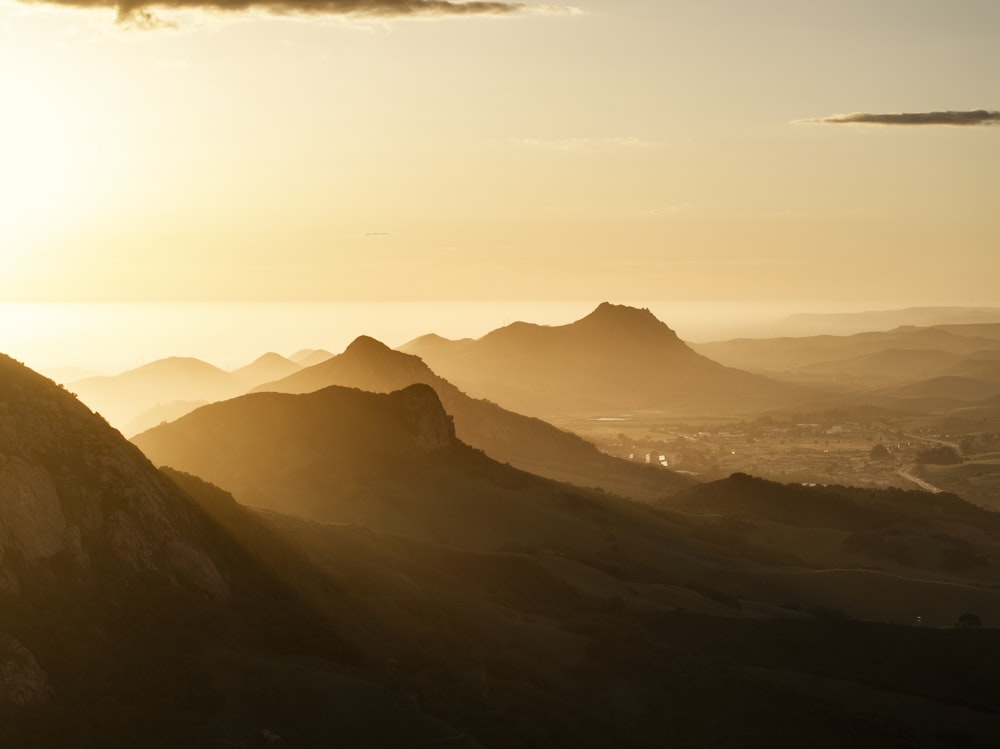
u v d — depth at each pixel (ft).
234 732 298.35
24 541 326.85
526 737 320.09
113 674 307.17
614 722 345.51
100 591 332.39
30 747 273.13
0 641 298.35
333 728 308.60
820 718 354.54
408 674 351.87
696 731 353.31
